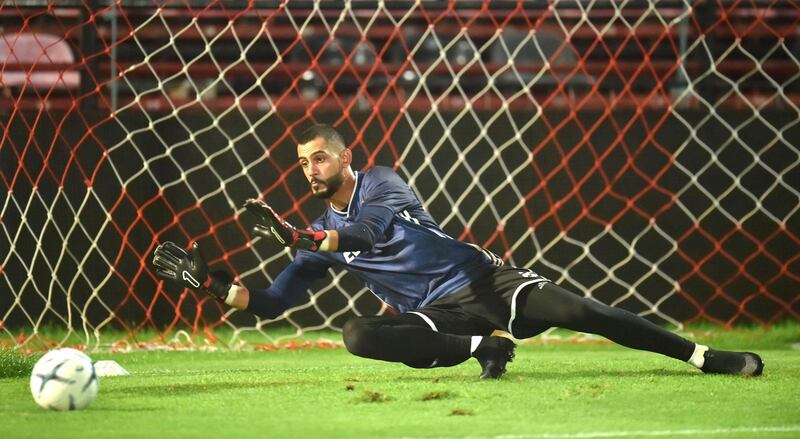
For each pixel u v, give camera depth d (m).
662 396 14.22
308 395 14.55
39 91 31.91
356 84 33.41
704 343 24.56
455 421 12.41
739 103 32.06
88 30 26.59
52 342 25.11
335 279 26.94
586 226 27.08
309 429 11.93
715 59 29.56
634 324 15.82
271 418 12.66
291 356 22.66
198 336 25.92
